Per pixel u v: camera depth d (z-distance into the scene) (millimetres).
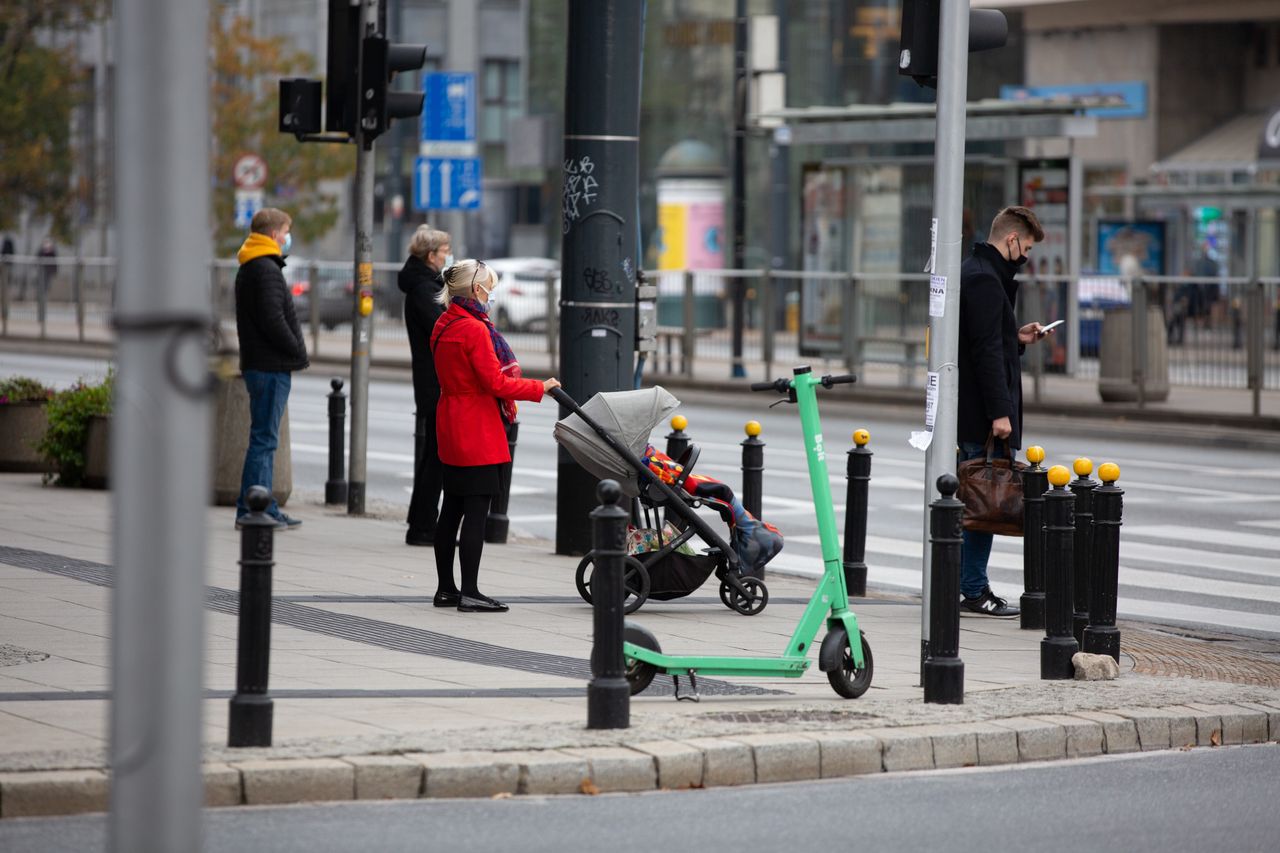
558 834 19672
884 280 86125
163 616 13820
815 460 26016
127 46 13719
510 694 25391
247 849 18766
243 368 40656
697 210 141125
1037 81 145750
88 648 27719
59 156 136125
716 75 141625
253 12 178625
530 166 158750
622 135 39844
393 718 23531
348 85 45688
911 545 44281
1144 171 139500
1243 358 75812
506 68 184250
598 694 22938
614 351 39969
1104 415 78000
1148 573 40812
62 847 18516
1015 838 20078
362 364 46000
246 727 21469
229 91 142000
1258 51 139125
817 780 22578
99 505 45906
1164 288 78375
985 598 34531
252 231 40531
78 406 48938
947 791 22141
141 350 13805
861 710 24781
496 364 32312
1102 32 141250
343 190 178250
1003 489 33406
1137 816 21156
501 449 32656
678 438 36156
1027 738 23906
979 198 87438
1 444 52812
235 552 38344
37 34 162125
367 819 20016
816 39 142375
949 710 24844
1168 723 24922
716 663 25547
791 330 90125
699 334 92625
